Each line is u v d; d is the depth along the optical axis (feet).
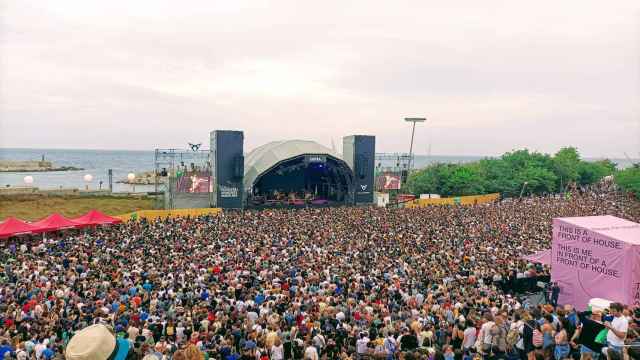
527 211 188.96
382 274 87.35
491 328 51.98
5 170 629.51
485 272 90.58
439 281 84.02
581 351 45.37
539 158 336.90
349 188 243.40
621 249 63.46
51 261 94.94
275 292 74.74
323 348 53.57
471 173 286.66
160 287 76.33
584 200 239.91
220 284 79.20
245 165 267.80
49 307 66.13
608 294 65.36
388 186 254.27
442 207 199.93
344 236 131.23
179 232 131.54
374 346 52.06
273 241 121.29
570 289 70.49
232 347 53.88
